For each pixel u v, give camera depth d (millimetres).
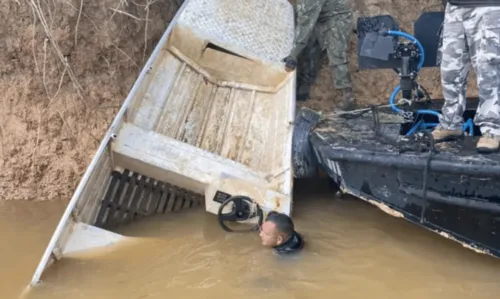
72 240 4281
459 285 4078
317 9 5781
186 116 5609
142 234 4707
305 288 4031
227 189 4805
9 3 5582
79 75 5773
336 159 4680
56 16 5652
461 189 4109
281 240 4363
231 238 4652
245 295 3934
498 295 3963
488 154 4148
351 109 6141
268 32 6156
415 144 4516
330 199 5395
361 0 6668
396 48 5156
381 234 4734
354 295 3967
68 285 3996
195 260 4344
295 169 5160
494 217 4031
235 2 6180
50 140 5703
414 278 4164
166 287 4008
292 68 5836
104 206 4785
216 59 6004
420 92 5645
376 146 4582
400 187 4387
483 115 4207
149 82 5332
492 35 4070
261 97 5934
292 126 5223
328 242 4609
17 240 4820
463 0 4160
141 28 5980
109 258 4305
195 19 5930
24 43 5629
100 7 5762
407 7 6684
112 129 4688
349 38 6355
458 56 4332
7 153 5652
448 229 4250
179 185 5074
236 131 5723
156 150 4859
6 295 3980
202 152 4973
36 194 5629
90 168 4422
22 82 5688
